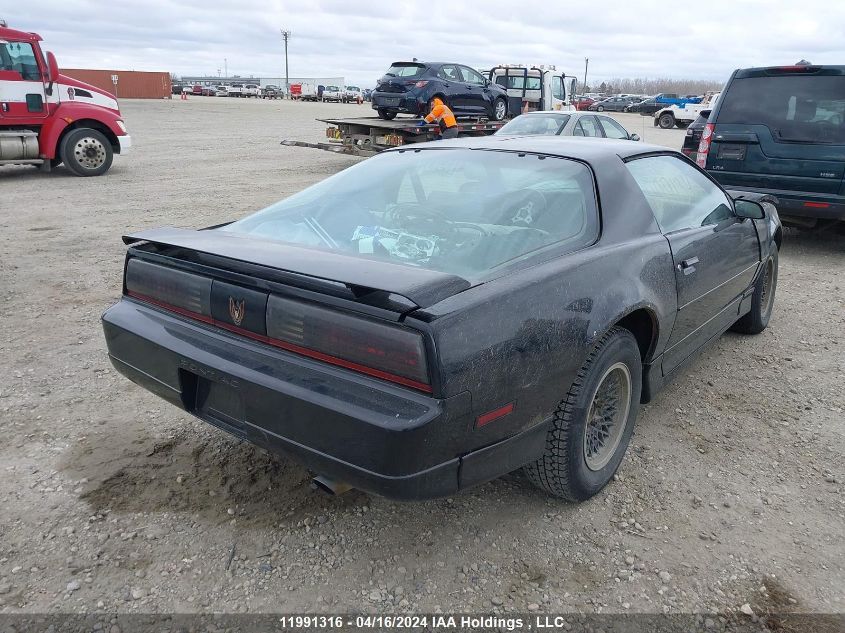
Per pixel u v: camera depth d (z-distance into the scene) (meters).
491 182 2.97
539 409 2.40
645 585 2.38
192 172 13.77
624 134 12.15
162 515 2.70
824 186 6.77
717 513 2.79
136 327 2.68
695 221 3.54
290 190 11.40
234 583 2.35
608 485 2.97
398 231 2.78
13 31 11.62
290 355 2.25
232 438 3.29
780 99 6.95
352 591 2.33
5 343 4.43
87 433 3.31
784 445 3.35
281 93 86.62
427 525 2.68
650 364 3.09
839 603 2.31
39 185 11.69
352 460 2.07
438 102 13.80
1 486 2.85
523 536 2.63
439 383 1.99
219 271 2.40
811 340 4.80
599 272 2.61
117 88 63.56
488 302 2.17
